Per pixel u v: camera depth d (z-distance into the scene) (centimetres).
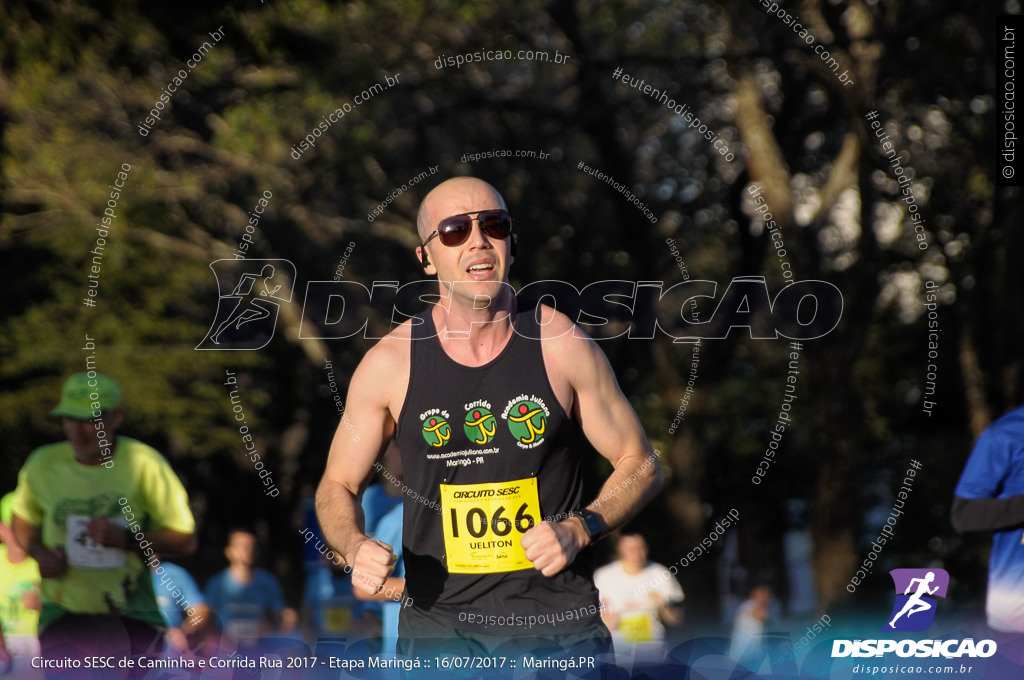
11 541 1227
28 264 3844
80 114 2478
